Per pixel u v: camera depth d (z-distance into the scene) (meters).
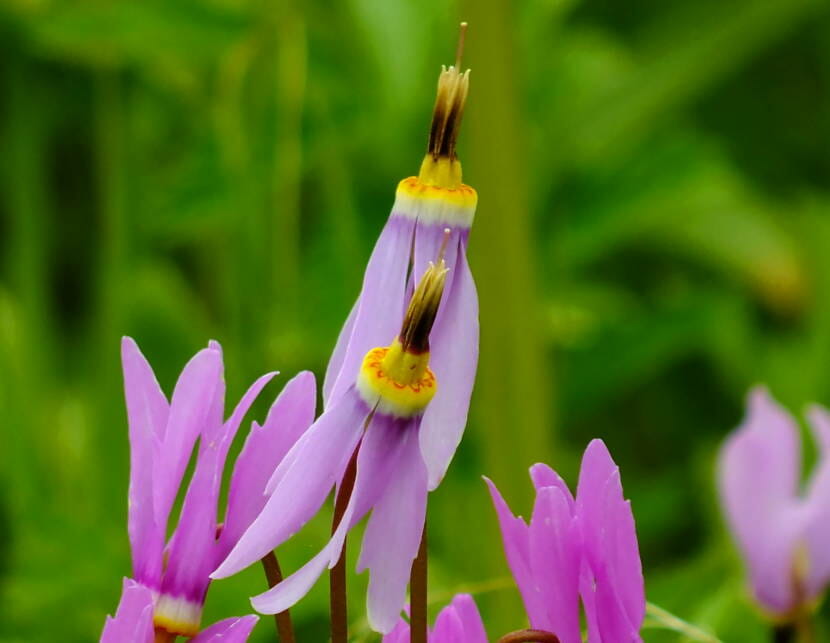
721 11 0.60
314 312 0.61
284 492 0.34
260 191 0.59
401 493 0.34
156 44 0.58
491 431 0.53
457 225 0.34
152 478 0.35
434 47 0.62
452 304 0.34
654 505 0.63
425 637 0.34
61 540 0.54
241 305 0.60
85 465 0.62
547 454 0.53
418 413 0.34
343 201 0.60
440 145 0.34
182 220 0.60
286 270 0.59
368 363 0.34
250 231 0.60
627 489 0.64
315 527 0.48
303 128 0.59
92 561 0.54
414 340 0.33
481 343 0.53
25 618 0.54
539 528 0.34
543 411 0.53
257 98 0.58
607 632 0.34
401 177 0.63
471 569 0.57
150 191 0.64
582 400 0.63
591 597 0.34
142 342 0.61
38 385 0.64
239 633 0.34
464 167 0.53
